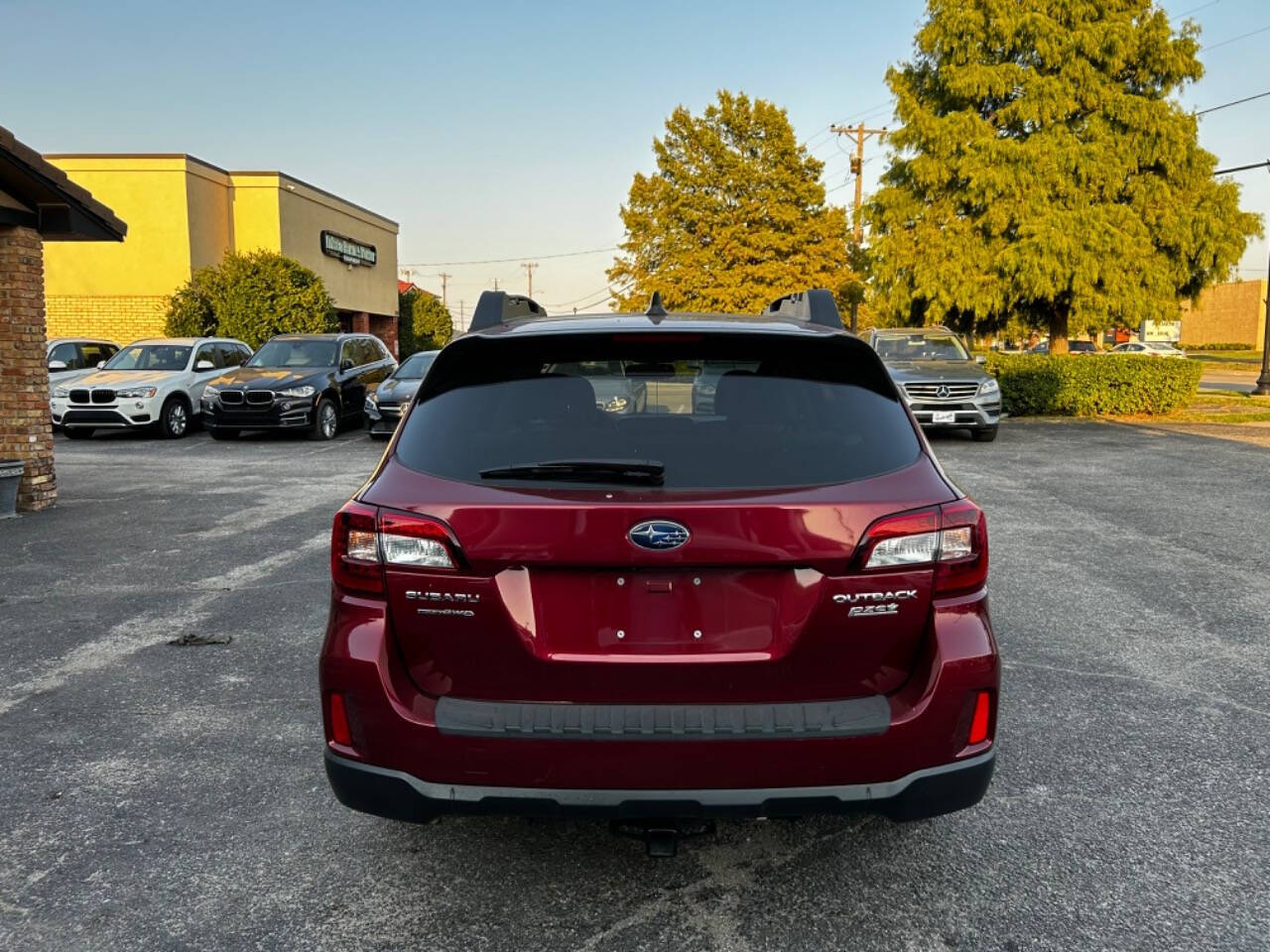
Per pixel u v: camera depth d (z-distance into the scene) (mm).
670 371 2881
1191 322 83625
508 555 2514
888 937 2781
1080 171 21281
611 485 2562
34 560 7445
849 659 2570
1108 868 3135
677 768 2496
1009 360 20516
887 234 24219
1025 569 7035
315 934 2812
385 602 2623
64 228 9508
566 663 2537
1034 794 3637
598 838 3359
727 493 2537
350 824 3447
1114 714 4398
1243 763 3904
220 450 15117
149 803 3590
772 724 2502
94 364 19516
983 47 22375
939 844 3291
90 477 11984
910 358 16500
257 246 29516
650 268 43562
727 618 2537
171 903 2963
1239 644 5387
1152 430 17297
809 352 2955
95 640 5504
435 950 2734
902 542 2555
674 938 2781
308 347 17922
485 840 3346
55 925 2854
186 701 4578
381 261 39031
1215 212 21531
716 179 42312
